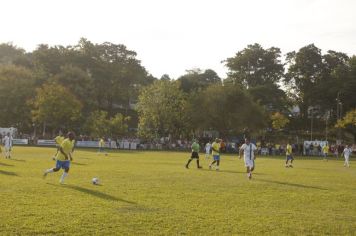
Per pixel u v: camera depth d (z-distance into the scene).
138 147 74.06
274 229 10.95
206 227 10.90
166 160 39.34
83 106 82.25
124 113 103.62
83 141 73.00
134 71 102.50
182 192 16.84
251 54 101.38
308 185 21.22
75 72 85.50
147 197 15.27
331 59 104.94
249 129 80.44
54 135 78.88
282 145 76.19
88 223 10.87
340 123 86.38
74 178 20.61
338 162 49.84
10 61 112.69
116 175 22.72
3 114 77.88
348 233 10.83
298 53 104.69
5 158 33.78
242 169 30.89
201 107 78.12
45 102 73.81
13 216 11.34
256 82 100.81
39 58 94.25
